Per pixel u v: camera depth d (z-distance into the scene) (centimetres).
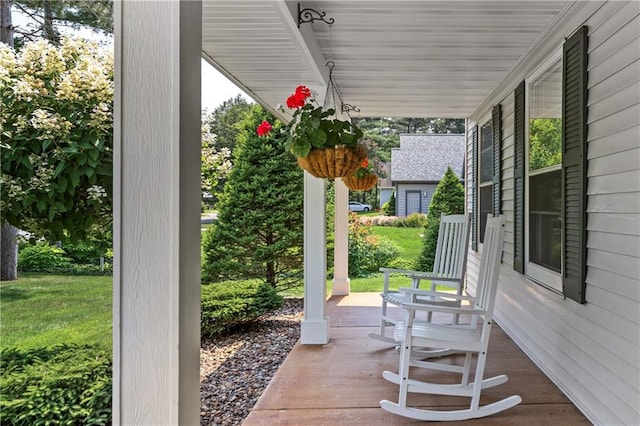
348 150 265
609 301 207
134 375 102
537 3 235
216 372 349
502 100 421
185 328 104
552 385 271
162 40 103
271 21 224
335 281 595
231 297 467
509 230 392
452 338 238
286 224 659
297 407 243
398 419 229
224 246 646
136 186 103
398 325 279
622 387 196
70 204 221
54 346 214
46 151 217
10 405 203
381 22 263
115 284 103
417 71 365
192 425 107
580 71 232
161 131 103
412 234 1041
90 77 224
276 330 481
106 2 273
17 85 213
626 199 193
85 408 210
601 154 215
